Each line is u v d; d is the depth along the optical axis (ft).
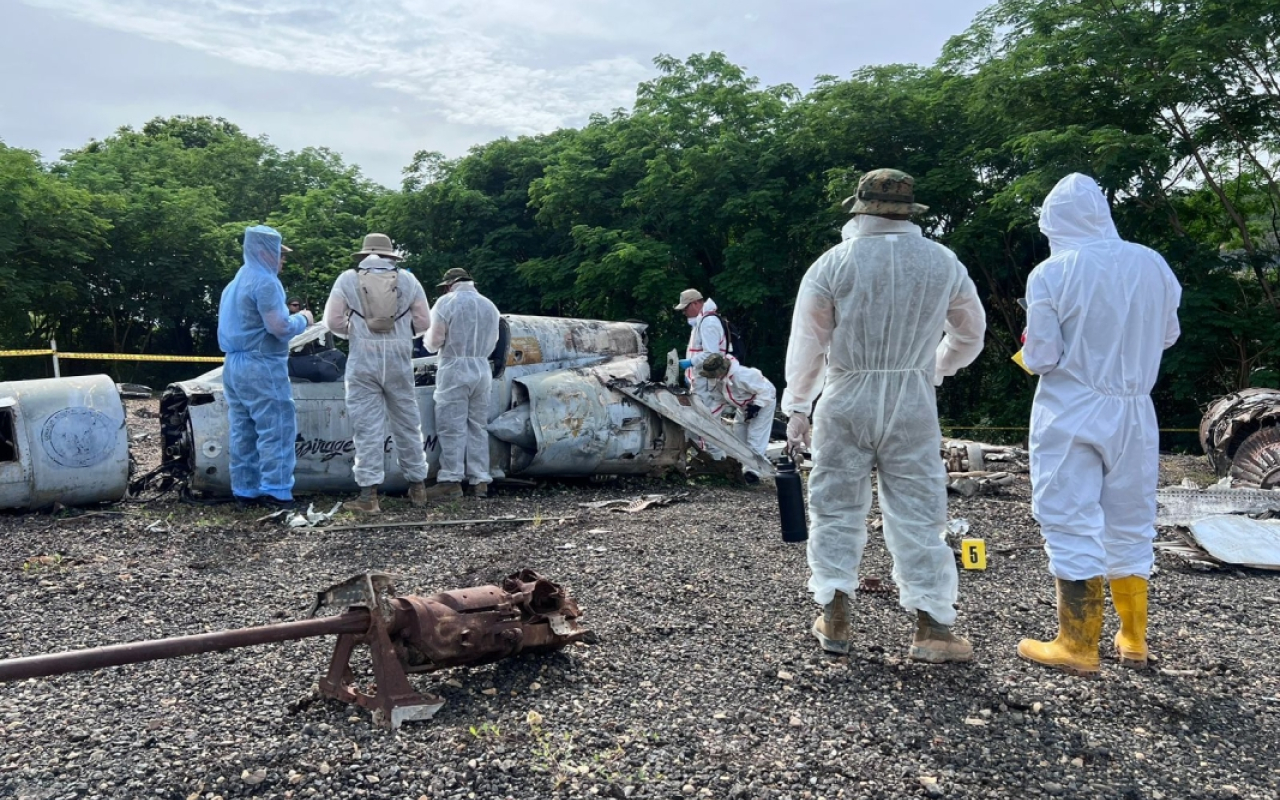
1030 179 54.85
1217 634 15.31
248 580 18.61
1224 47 53.01
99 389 26.04
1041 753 10.90
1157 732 11.51
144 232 100.01
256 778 9.94
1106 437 13.08
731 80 82.58
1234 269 60.03
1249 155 59.31
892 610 16.47
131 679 12.90
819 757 10.69
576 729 11.30
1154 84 54.65
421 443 26.71
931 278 13.03
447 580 18.66
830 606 13.99
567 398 30.17
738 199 72.74
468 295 27.63
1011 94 61.57
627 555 20.44
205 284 105.81
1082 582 13.26
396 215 95.55
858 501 13.88
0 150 86.63
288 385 25.80
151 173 117.70
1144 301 13.14
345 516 24.95
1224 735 11.48
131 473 28.91
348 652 12.10
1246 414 32.94
